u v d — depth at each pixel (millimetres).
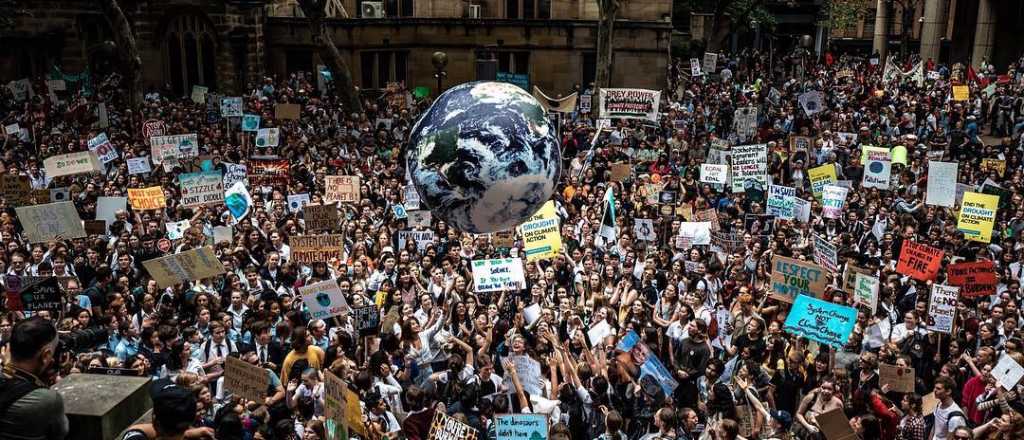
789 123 29109
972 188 18375
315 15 29891
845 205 18172
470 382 9531
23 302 10406
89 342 9602
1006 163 22547
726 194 19672
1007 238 15773
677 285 12805
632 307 12016
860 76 41719
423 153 5102
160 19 35719
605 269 13461
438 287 13195
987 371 10070
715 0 48688
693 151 24922
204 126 26469
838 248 15648
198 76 36812
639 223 15680
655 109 23641
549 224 13953
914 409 9531
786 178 22250
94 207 16906
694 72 38781
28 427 3672
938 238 15781
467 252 15062
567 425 9523
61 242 13875
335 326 11688
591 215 16969
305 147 23219
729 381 10570
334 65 30516
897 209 18094
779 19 68562
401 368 10219
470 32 38938
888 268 13680
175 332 9820
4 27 32844
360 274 13195
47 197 16875
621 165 20281
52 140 23156
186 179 16078
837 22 55938
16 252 12898
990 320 11719
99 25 36125
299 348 9875
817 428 9336
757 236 15492
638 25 38250
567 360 9977
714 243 15469
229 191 16688
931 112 29641
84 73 34156
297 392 9109
